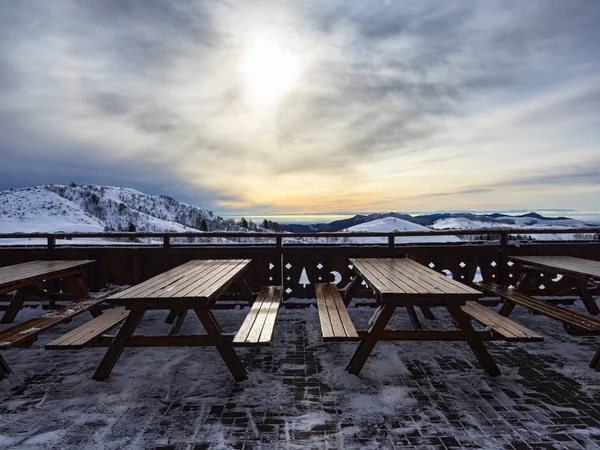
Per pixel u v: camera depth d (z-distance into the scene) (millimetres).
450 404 2705
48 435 2324
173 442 2246
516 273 5770
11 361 3582
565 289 5109
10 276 3797
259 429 2385
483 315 3570
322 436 2307
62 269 4441
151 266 5742
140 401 2766
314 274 5812
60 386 3043
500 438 2279
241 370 3076
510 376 3150
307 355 3711
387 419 2502
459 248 5746
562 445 2207
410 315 4449
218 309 5625
